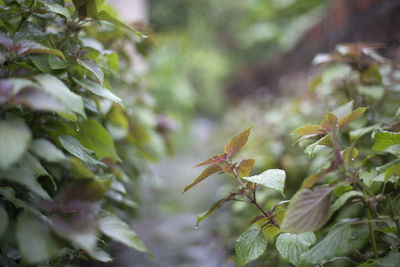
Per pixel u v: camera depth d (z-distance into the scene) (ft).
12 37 3.46
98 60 4.78
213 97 39.99
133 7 15.33
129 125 6.47
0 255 2.92
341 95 6.13
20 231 2.14
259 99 16.53
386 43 9.03
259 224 3.63
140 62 11.66
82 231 2.25
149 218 12.68
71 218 2.35
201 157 26.32
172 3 35.81
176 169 22.57
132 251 9.27
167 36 22.33
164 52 21.68
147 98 8.44
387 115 5.31
